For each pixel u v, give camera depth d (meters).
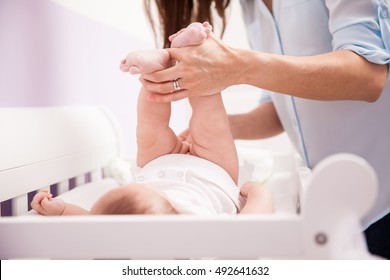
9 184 0.94
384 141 1.05
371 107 1.05
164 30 1.41
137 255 0.56
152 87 0.84
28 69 1.28
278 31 1.19
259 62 0.83
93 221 0.56
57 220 0.57
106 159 1.52
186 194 0.82
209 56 0.81
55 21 1.46
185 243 0.55
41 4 1.36
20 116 1.08
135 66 0.80
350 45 0.91
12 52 1.19
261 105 1.57
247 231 0.54
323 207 0.52
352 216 0.52
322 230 0.53
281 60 0.84
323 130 1.12
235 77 0.84
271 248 0.54
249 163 1.23
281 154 1.80
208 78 0.83
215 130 0.95
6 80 1.16
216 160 0.98
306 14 1.10
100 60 1.87
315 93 0.88
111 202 0.69
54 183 1.15
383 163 1.06
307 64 0.84
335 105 1.09
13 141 0.98
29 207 1.11
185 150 1.02
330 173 0.52
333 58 0.87
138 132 0.98
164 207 0.70
